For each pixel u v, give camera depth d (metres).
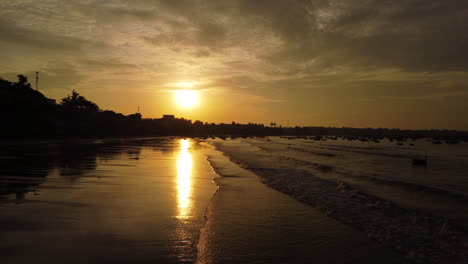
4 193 11.16
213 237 7.62
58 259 5.62
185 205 10.52
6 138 54.00
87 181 14.31
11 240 6.54
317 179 18.67
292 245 7.21
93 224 7.87
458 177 24.83
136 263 5.68
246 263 6.08
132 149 42.81
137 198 11.15
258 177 19.38
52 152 32.34
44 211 8.86
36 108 61.66
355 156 47.19
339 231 8.41
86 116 92.69
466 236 8.08
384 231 8.47
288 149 61.56
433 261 6.39
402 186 17.45
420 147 94.88
